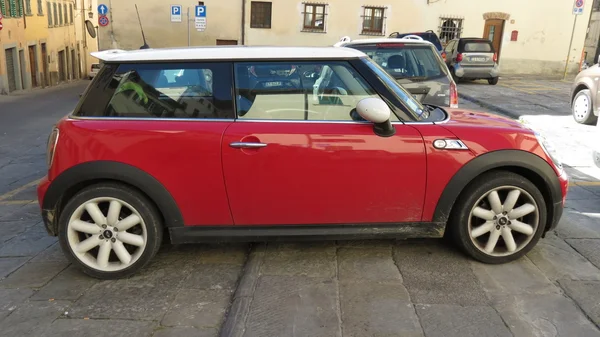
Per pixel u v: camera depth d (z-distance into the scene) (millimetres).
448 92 6383
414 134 3400
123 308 3154
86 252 3518
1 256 3984
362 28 22344
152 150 3340
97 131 3371
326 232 3502
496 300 3150
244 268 3641
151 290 3379
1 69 21266
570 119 9984
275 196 3398
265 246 3959
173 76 3475
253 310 3049
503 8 22125
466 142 3416
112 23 22297
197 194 3396
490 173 3520
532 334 2807
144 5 22219
